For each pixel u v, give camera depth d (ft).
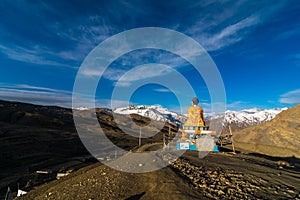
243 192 41.50
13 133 359.05
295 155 162.09
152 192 41.19
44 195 59.06
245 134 323.98
